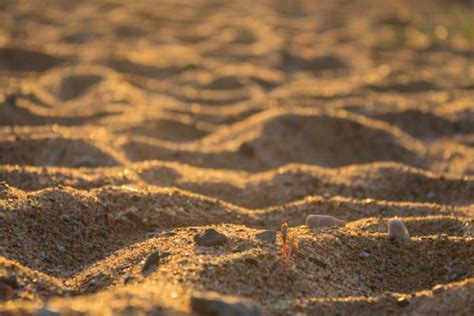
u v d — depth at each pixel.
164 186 10.55
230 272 6.15
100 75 21.25
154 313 5.09
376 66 26.42
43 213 7.77
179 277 5.97
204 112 18.41
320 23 38.03
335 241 7.28
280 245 6.88
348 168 11.43
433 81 22.39
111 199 8.47
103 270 6.68
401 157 14.34
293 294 6.20
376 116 17.45
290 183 10.87
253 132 14.66
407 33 34.28
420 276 7.05
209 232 6.83
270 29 34.78
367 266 7.10
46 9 38.38
